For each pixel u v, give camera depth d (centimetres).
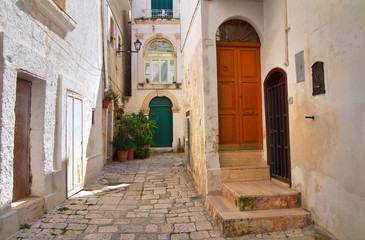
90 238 333
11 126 321
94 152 707
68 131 499
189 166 720
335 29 307
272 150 496
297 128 392
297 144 393
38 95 406
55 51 446
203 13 489
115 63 1053
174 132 1312
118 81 1137
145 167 867
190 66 653
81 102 579
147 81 1315
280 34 442
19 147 385
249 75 523
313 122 351
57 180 448
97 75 742
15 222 326
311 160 358
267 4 492
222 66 517
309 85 360
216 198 441
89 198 504
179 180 676
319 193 341
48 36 420
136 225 377
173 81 1343
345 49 292
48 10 402
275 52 461
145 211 438
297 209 377
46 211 407
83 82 603
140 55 1319
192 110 637
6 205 314
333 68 312
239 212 366
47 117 413
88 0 643
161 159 1062
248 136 520
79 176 561
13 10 325
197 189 566
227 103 516
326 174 326
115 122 1066
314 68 347
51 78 424
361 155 271
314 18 347
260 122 521
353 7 280
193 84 608
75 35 545
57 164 459
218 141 485
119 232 353
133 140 1085
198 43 523
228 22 522
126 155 1009
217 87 508
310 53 357
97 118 747
